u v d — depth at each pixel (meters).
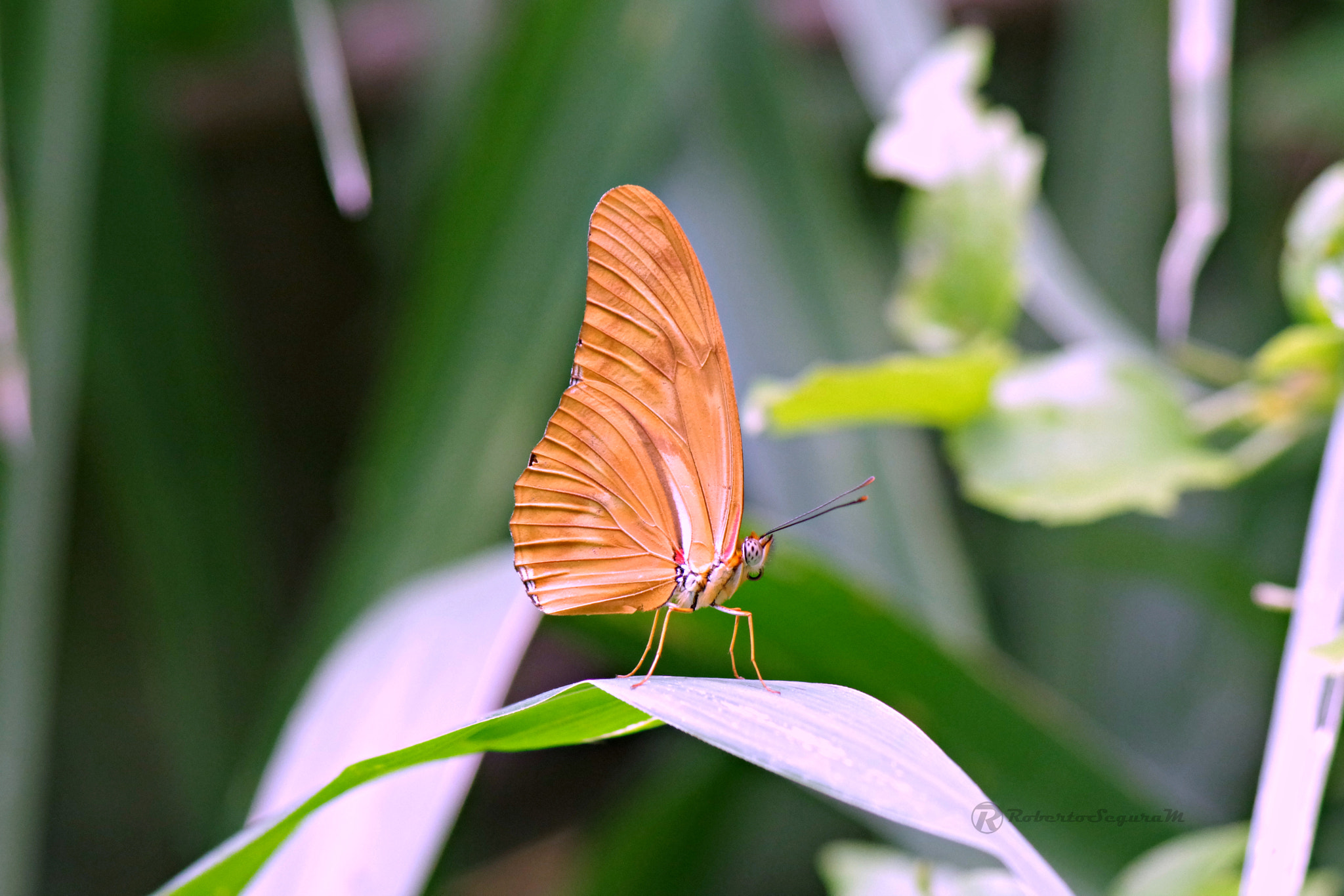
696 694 0.84
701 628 0.92
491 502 0.97
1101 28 1.17
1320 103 1.14
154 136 1.15
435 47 1.14
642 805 0.99
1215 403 0.90
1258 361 0.90
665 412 0.88
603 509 0.88
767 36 0.99
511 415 0.97
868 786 0.83
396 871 0.87
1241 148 1.22
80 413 1.17
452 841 1.08
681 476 0.89
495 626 0.89
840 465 0.97
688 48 0.98
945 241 0.91
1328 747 0.85
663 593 0.89
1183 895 0.88
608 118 0.98
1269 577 0.98
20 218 0.95
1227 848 0.88
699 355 0.88
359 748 0.88
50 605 0.95
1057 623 1.15
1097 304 0.93
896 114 0.92
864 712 0.84
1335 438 0.86
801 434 0.98
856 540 0.97
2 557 0.95
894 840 0.94
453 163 1.05
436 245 0.98
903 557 0.97
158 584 1.13
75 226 0.96
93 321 1.11
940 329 0.91
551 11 0.98
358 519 0.98
